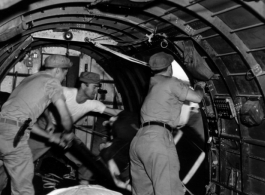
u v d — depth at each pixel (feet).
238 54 13.53
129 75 25.09
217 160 17.04
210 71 15.35
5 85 25.91
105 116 27.07
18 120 12.59
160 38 16.84
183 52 15.99
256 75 12.71
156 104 12.78
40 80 13.41
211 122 16.78
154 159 12.03
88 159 19.76
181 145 18.95
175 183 11.98
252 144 14.49
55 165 23.44
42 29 19.67
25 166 12.73
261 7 10.34
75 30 21.26
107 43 21.67
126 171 18.63
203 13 12.68
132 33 19.03
